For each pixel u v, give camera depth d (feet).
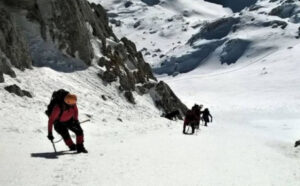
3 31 73.20
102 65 100.12
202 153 38.24
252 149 48.32
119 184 22.04
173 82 522.88
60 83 79.87
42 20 90.99
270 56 646.74
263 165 35.50
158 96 110.52
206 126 100.37
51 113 31.01
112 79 96.84
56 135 43.14
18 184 20.65
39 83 74.18
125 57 115.75
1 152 28.99
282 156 46.57
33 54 86.94
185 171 27.66
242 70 572.51
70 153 31.45
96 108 76.54
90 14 110.83
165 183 23.25
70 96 31.30
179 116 108.58
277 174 31.42
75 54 94.79
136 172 25.73
